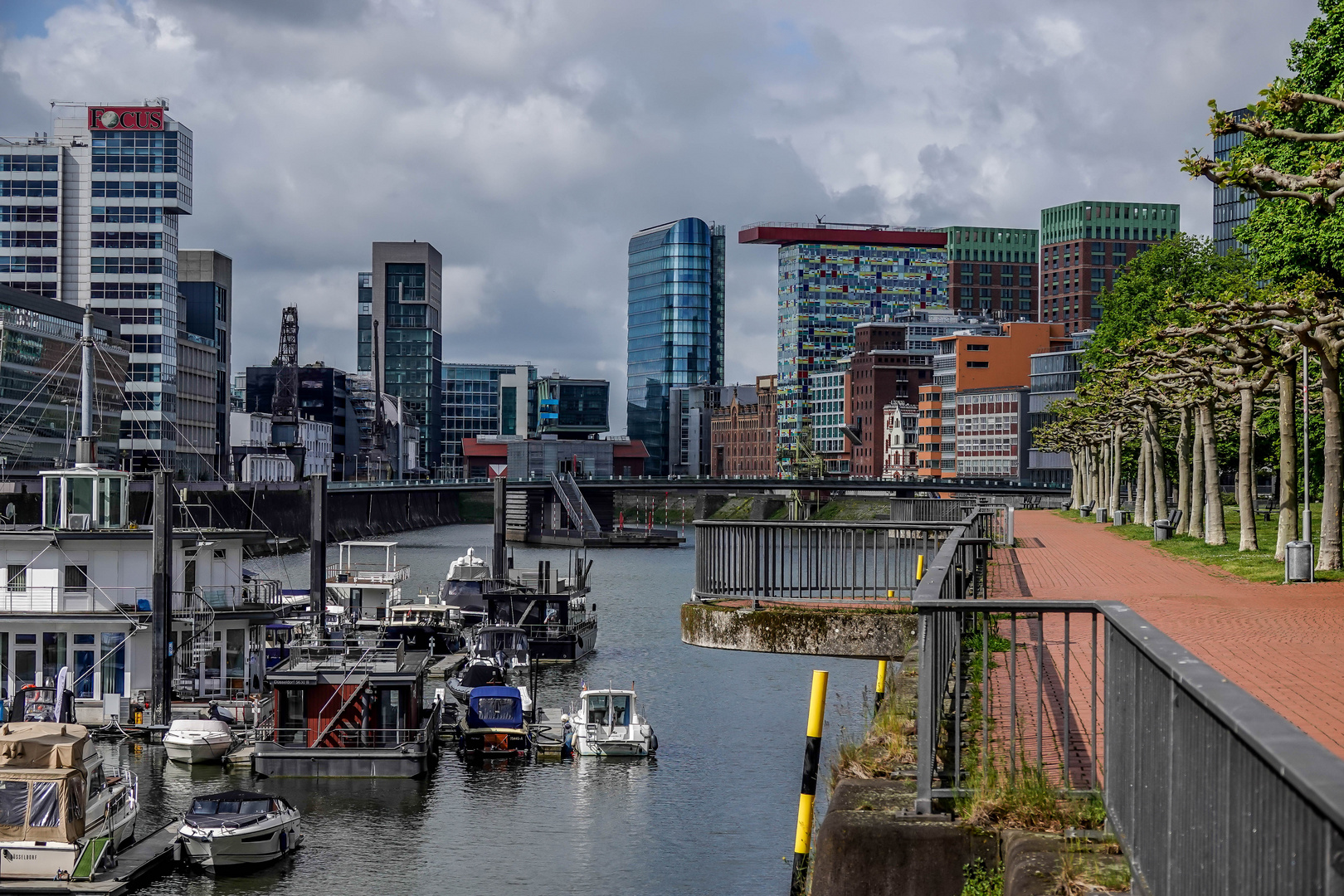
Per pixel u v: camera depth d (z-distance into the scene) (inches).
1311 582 1509.6
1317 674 792.9
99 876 1809.8
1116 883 376.2
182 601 2719.0
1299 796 214.1
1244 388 2271.2
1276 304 1902.1
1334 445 1855.3
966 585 861.2
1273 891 229.6
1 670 2603.3
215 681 2778.1
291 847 1985.7
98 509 2746.1
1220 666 833.5
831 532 962.1
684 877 1860.2
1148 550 2253.9
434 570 6988.2
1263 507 5285.4
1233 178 1443.2
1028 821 443.8
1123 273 4557.1
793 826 2101.4
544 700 3186.5
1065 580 1551.4
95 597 2640.3
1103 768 448.1
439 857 1958.7
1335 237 1987.0
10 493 5674.2
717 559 971.3
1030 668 766.5
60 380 7657.5
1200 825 287.1
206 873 1884.8
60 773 1797.5
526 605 4065.0
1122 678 398.0
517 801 2269.9
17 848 1779.0
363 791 2342.5
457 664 3752.5
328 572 6077.8
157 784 2341.3
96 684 2623.0
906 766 532.7
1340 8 2150.6
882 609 860.6
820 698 596.4
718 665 3671.3
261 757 2410.2
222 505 7849.4
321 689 2536.9
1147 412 3380.9
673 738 2741.1
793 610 874.1
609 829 2098.9
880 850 447.2
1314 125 2171.5
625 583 6678.2
